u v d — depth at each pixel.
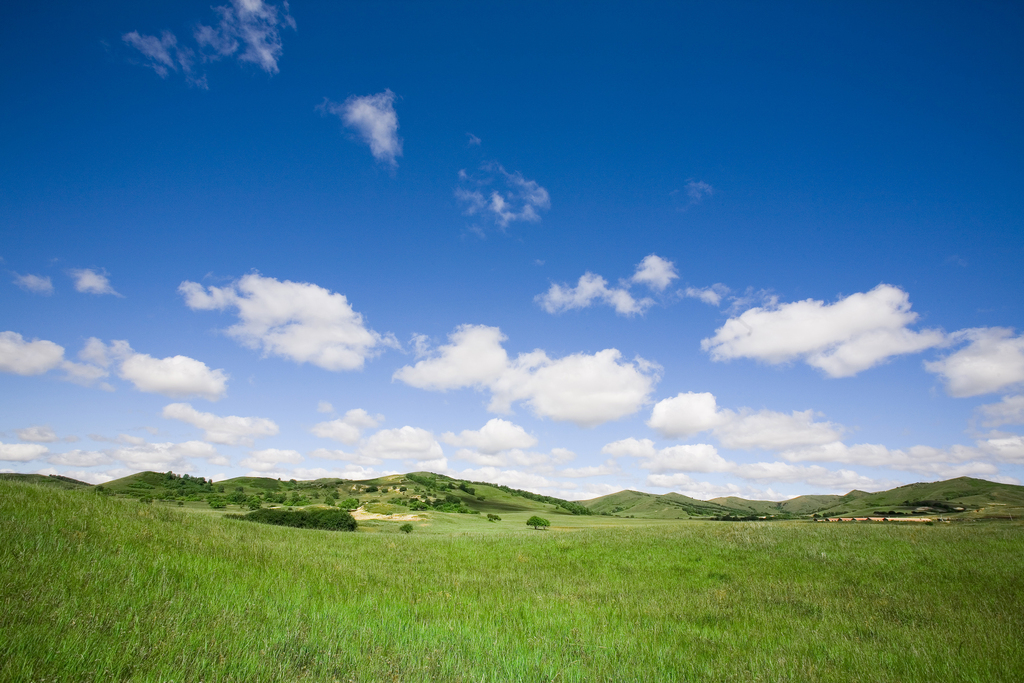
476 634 8.66
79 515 13.89
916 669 7.45
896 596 12.41
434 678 6.20
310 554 17.36
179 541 14.07
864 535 22.12
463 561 19.03
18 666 4.91
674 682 6.85
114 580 8.82
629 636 9.29
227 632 6.84
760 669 7.51
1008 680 7.02
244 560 13.48
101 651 5.50
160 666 5.35
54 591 7.46
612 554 20.19
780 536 22.58
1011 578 13.35
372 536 27.73
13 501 13.70
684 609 11.88
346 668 6.16
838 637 9.28
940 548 18.09
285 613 8.53
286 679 5.59
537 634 9.16
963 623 9.91
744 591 13.77
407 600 11.66
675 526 29.86
